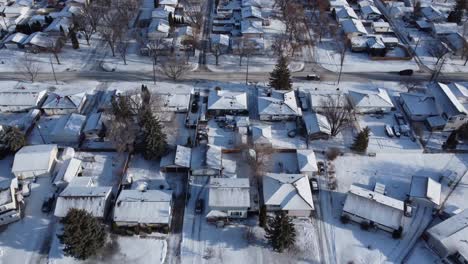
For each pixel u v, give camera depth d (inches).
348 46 5000.0
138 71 4431.6
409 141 3499.0
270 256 2561.5
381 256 2571.4
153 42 4658.0
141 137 3203.7
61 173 2997.0
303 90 4131.4
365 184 3080.7
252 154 3186.5
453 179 3120.1
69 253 2420.0
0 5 5876.0
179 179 3100.4
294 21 5191.9
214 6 6058.1
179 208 2869.1
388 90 4178.2
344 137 3528.5
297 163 3198.8
